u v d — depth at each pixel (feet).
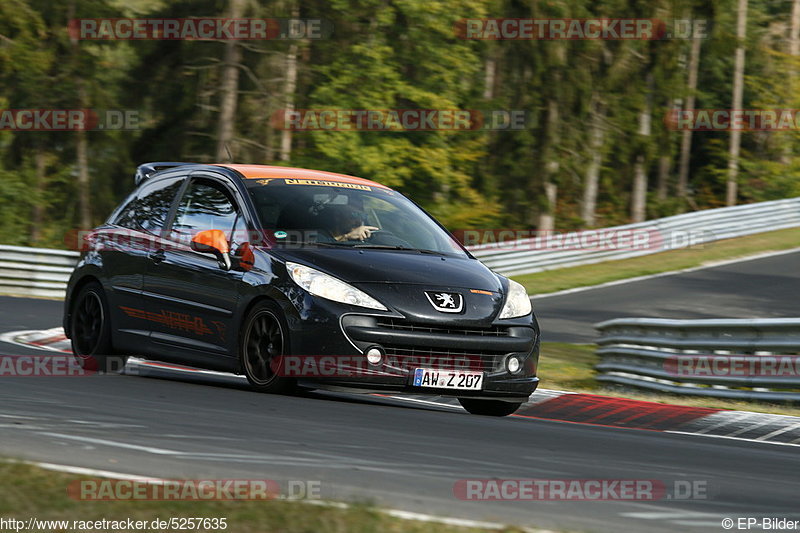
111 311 92.63
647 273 282.97
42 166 433.48
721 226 339.36
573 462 58.54
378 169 388.78
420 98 404.98
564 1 423.23
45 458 49.03
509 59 440.04
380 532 37.58
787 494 53.88
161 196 93.81
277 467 50.21
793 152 598.75
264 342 79.15
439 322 76.64
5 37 407.85
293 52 392.06
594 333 194.29
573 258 291.99
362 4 393.70
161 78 416.05
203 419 63.98
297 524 38.01
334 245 82.84
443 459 55.83
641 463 60.39
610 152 477.36
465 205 442.09
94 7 416.87
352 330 74.84
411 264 80.94
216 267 83.20
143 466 48.42
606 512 45.29
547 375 132.87
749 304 237.04
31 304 176.76
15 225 424.87
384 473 50.52
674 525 43.65
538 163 441.27
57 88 420.77
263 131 401.29
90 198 427.74
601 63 457.68
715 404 106.32
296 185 88.74
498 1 424.46
